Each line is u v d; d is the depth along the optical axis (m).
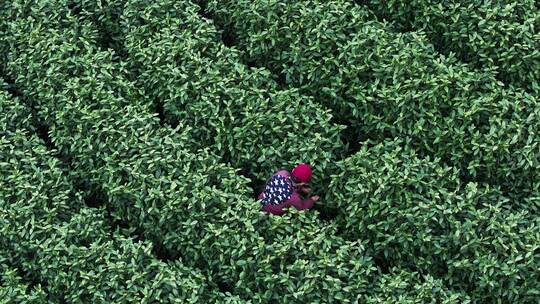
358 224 10.20
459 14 11.34
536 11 11.24
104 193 10.98
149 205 10.25
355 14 11.61
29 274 10.21
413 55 11.04
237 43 12.41
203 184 10.27
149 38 11.89
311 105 11.05
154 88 11.70
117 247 10.22
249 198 10.34
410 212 9.88
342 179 10.42
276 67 11.89
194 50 11.70
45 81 11.57
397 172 10.12
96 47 12.27
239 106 11.09
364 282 9.62
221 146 10.98
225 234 9.90
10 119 11.44
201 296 9.76
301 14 11.62
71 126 11.17
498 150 10.16
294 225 10.04
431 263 9.85
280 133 10.84
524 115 10.35
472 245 9.53
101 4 12.59
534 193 10.16
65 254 9.95
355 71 11.10
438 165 10.22
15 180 10.47
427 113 10.55
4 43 12.38
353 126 11.31
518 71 10.91
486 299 9.70
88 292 9.74
